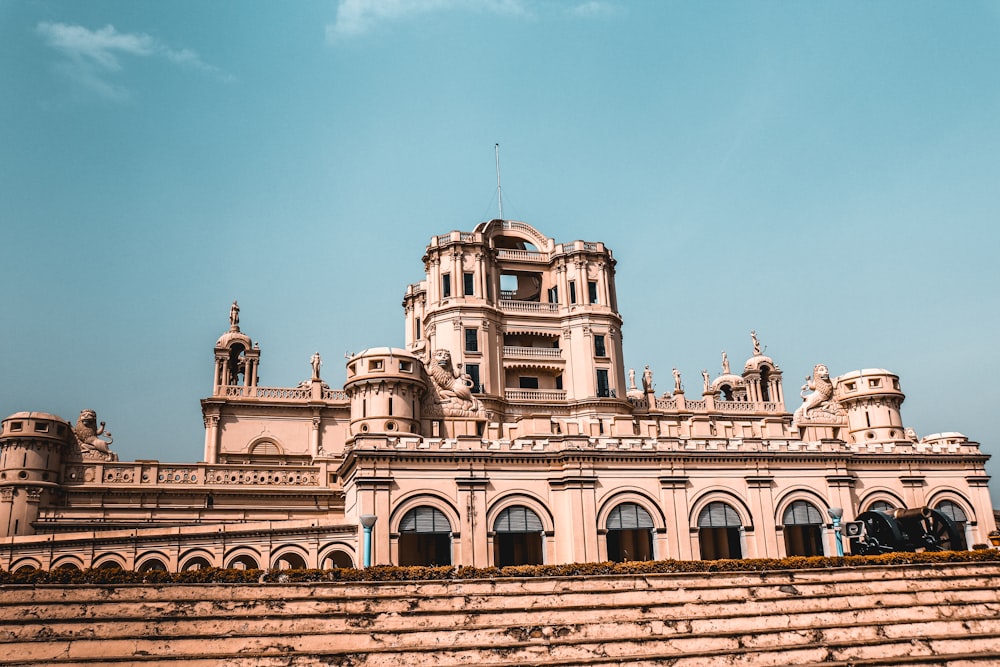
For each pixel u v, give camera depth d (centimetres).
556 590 3978
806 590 4200
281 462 7681
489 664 3388
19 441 5794
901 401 7794
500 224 8888
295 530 5250
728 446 5991
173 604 3534
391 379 6606
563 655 3506
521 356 8300
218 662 3219
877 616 4034
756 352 10075
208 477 6206
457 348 8031
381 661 3350
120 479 6041
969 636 3875
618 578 4072
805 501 6059
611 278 8869
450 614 3684
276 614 3550
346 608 3688
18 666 3089
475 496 5406
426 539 5791
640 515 5656
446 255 8419
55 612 3416
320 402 7862
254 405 7750
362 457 5284
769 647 3662
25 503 5659
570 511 5503
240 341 8181
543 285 8906
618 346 8600
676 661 3519
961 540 5372
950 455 6594
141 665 3169
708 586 4122
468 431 6562
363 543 5144
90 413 6638
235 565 5197
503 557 6150
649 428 6291
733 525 5841
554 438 5669
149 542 5103
